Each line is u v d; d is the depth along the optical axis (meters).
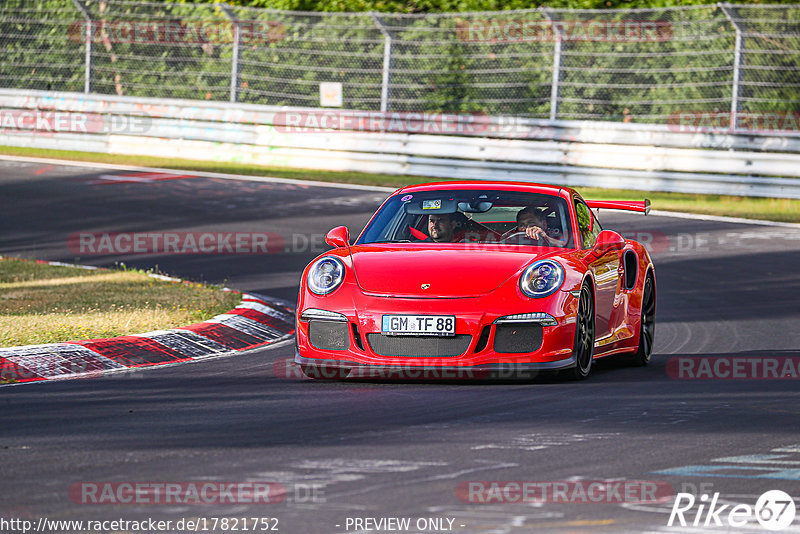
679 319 39.88
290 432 21.42
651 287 33.31
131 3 94.19
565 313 26.78
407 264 27.62
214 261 52.53
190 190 73.31
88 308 38.12
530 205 30.83
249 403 24.64
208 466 18.66
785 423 22.56
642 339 31.89
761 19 77.75
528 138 82.00
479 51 86.50
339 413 23.36
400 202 31.52
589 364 28.48
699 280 48.56
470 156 80.62
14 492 17.02
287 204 69.06
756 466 18.80
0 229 60.56
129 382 27.73
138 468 18.52
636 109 83.38
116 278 46.44
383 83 86.50
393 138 82.44
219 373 29.16
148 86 94.44
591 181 76.75
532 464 18.81
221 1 94.06
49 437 21.05
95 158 87.19
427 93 87.62
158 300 40.16
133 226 61.62
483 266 27.30
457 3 89.50
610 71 83.31
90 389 26.69
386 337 26.44
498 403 24.53
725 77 81.31
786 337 35.81
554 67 82.56
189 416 23.16
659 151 75.75
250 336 35.78
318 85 90.38
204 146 87.75
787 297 44.38
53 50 96.75
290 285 46.53
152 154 88.75
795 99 79.62
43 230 60.38
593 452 19.75
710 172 77.12
